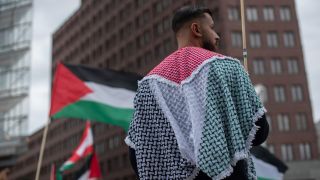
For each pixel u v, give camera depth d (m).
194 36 2.29
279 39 63.12
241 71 2.02
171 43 64.62
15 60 60.81
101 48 83.06
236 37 60.12
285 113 61.06
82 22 90.94
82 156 18.03
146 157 2.07
